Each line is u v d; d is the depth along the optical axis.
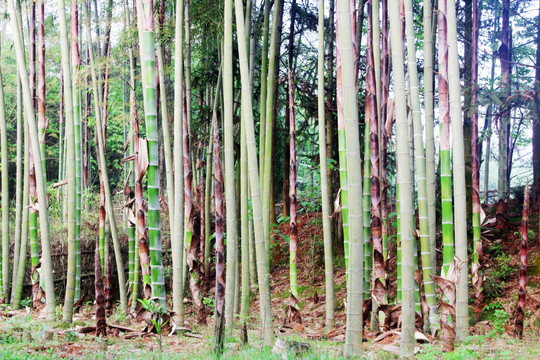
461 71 9.73
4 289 8.55
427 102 6.51
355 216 4.60
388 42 8.38
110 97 13.10
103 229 7.67
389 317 6.13
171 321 6.13
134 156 6.45
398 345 5.45
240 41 5.64
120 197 14.51
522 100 8.29
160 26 7.68
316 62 12.15
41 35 7.30
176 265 6.64
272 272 11.21
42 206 6.99
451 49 5.74
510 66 10.23
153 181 5.91
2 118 8.67
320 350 4.93
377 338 5.93
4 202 8.64
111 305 8.39
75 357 4.70
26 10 8.37
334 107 11.53
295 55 12.12
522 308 5.95
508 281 7.88
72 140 6.86
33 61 8.21
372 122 6.04
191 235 6.79
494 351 5.02
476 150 7.36
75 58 7.15
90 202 12.26
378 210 6.04
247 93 5.61
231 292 5.91
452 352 4.89
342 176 6.33
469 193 9.09
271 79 7.75
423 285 6.36
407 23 5.69
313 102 11.36
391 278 9.24
